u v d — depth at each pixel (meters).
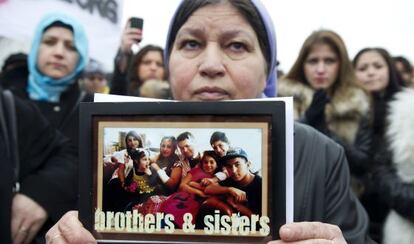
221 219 0.84
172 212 0.85
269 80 1.10
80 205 0.86
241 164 0.84
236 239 0.83
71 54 2.12
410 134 2.16
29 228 1.61
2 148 1.61
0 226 1.56
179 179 0.85
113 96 0.90
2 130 1.66
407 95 2.33
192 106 0.85
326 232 0.81
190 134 0.85
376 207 2.20
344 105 2.35
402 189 2.12
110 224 0.85
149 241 0.85
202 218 0.84
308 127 1.13
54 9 2.33
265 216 0.83
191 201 0.84
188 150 0.85
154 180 0.85
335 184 1.06
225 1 0.97
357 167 2.25
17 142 1.67
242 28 0.97
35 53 2.09
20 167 1.66
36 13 2.29
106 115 0.86
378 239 2.16
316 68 2.43
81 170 0.86
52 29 2.10
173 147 0.85
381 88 2.50
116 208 0.85
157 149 0.85
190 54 0.98
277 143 0.83
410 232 2.10
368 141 2.28
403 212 2.11
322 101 2.38
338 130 2.34
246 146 0.84
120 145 0.86
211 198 0.84
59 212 1.65
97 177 0.86
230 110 0.84
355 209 1.07
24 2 2.28
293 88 2.47
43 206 1.63
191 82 0.97
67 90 2.11
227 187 0.84
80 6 2.43
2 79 2.13
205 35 0.96
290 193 0.83
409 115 2.19
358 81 2.41
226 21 0.96
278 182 0.83
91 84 2.50
